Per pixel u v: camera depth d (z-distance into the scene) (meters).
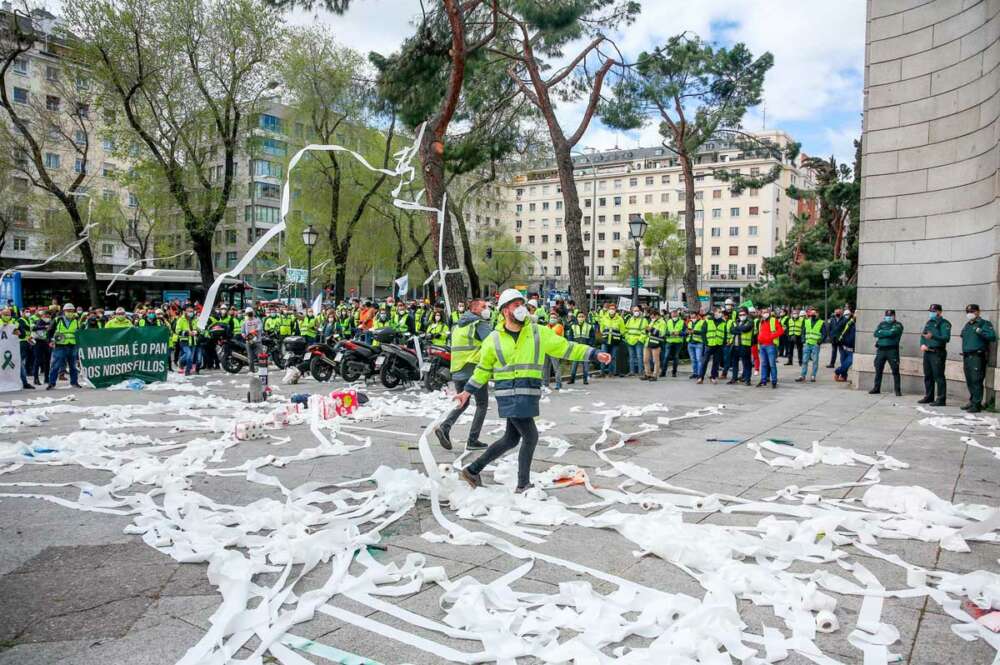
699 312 17.70
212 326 17.06
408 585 3.58
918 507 4.95
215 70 24.80
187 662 2.78
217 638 2.95
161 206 26.66
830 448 7.02
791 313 22.78
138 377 14.46
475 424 7.38
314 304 20.12
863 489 5.72
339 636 3.09
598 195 96.88
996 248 10.90
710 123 25.70
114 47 22.78
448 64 16.83
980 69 11.65
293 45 27.92
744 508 5.02
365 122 30.95
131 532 4.46
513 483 5.78
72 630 3.11
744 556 4.05
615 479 6.04
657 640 2.96
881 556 4.11
